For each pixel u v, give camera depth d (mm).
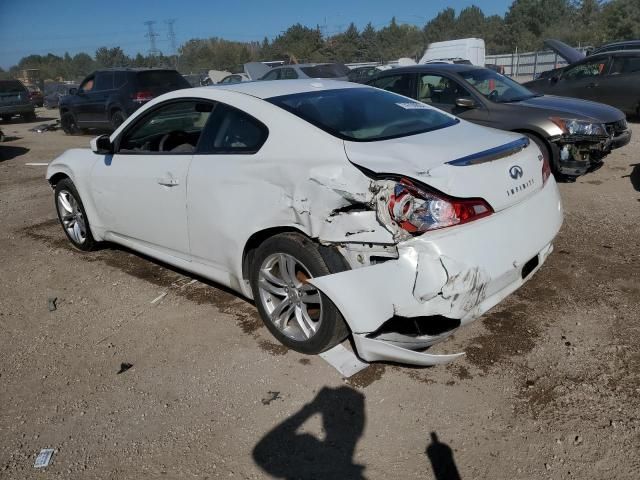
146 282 4617
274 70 17422
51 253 5449
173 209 3928
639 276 4207
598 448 2549
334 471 2508
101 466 2609
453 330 2854
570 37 55406
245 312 3980
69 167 5023
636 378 3008
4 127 19141
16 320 4098
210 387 3146
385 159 2916
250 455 2629
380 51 66562
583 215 5773
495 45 73938
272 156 3275
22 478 2559
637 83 12000
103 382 3262
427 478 2439
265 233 3418
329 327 3117
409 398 2951
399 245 2742
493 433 2678
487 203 2854
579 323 3576
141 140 4566
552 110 6730
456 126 3691
